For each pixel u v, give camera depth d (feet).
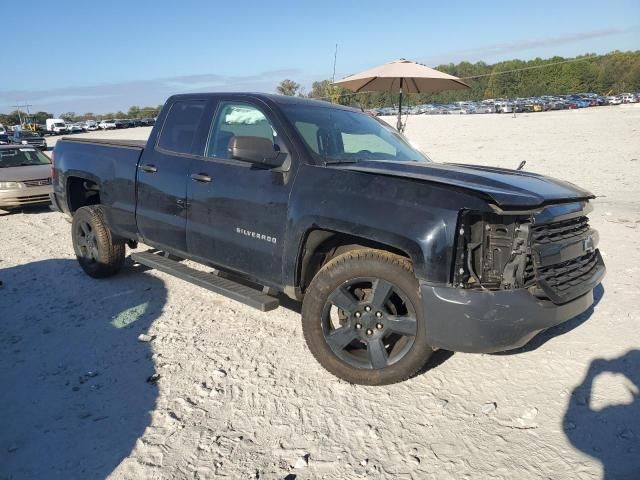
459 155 60.80
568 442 9.93
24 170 37.06
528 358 13.04
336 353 12.06
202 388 11.89
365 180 11.57
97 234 18.76
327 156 13.25
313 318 12.17
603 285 17.70
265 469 9.34
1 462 9.60
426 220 10.44
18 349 14.06
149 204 16.48
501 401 11.30
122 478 9.14
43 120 371.15
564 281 11.16
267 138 13.33
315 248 12.61
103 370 12.84
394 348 11.82
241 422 10.69
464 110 234.58
